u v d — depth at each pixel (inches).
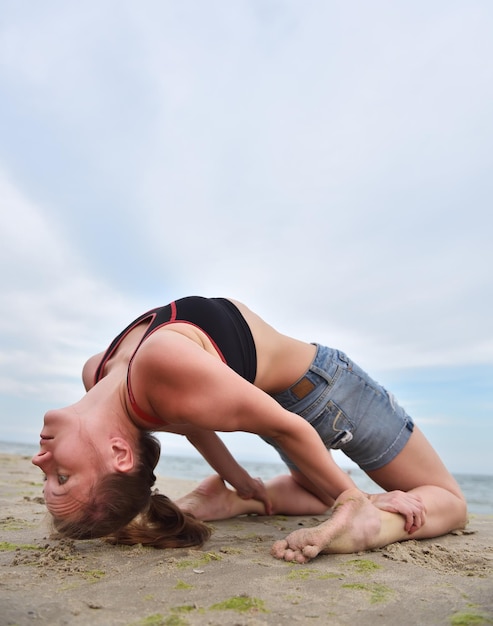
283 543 86.0
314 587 68.9
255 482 133.9
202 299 101.2
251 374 101.8
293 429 89.6
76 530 85.2
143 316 103.2
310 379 113.1
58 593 65.9
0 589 66.4
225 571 76.4
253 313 110.5
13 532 104.9
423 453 119.2
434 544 99.0
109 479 84.2
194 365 82.1
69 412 85.5
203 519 126.2
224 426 86.5
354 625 56.3
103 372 100.4
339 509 89.0
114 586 69.2
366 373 120.6
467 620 56.7
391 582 71.2
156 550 89.7
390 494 100.9
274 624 56.4
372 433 116.2
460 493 117.7
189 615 58.8
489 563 82.4
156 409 86.0
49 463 84.3
